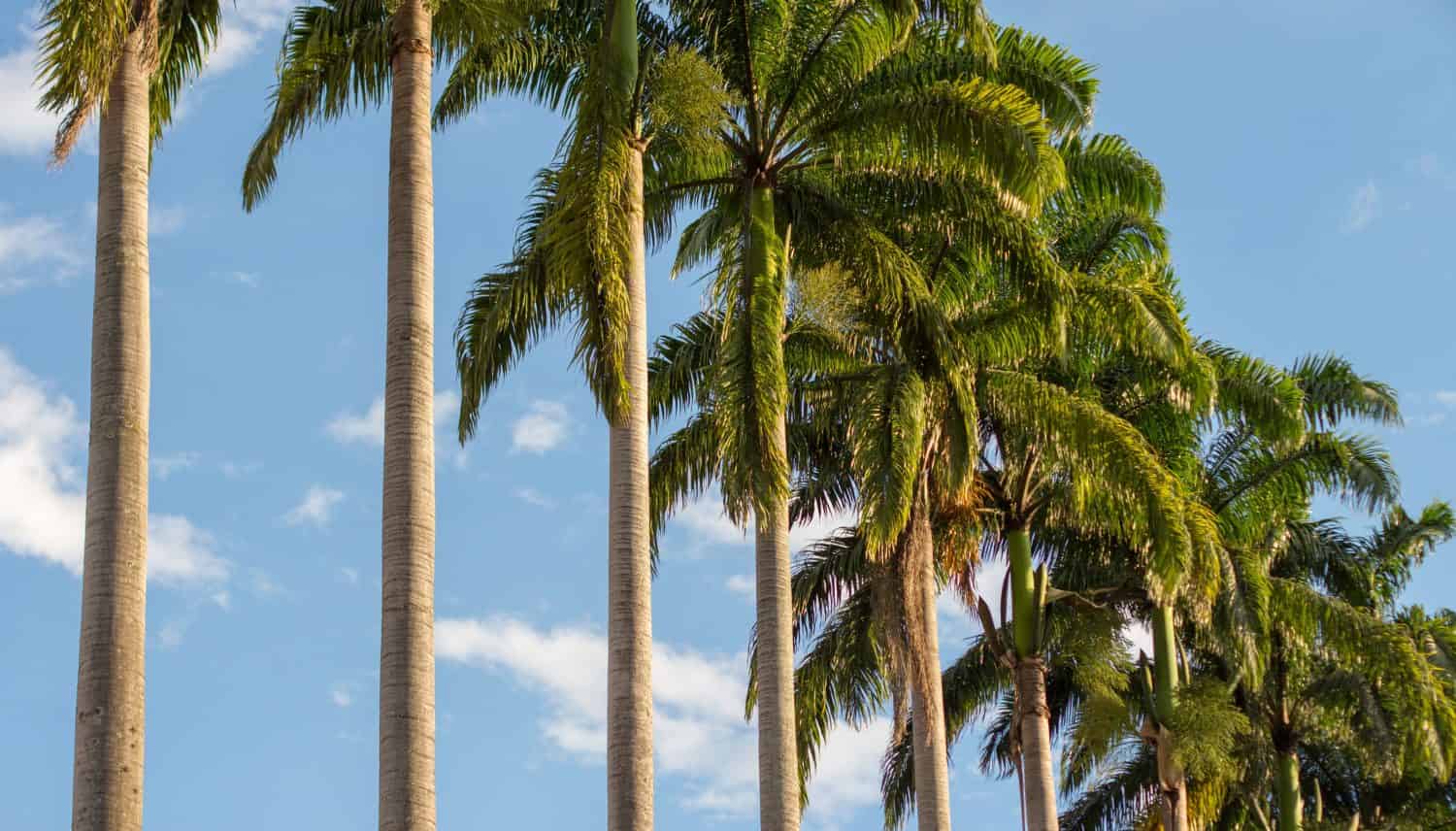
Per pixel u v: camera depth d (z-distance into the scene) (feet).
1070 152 86.69
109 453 51.75
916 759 80.74
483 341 71.26
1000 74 81.10
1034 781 91.61
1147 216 91.91
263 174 65.92
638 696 61.26
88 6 54.03
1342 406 106.01
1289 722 118.11
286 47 65.41
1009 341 85.40
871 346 80.79
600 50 64.95
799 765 94.84
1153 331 86.69
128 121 55.26
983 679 110.52
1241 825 127.13
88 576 50.67
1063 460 84.64
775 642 70.90
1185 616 106.63
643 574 62.69
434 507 55.42
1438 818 127.65
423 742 52.65
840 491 91.86
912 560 80.64
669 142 74.79
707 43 76.28
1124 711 100.22
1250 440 106.11
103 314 53.21
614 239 61.67
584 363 61.82
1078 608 100.94
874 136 75.66
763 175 76.02
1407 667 104.42
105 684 49.60
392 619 53.62
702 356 86.58
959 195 78.74
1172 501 83.61
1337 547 119.44
